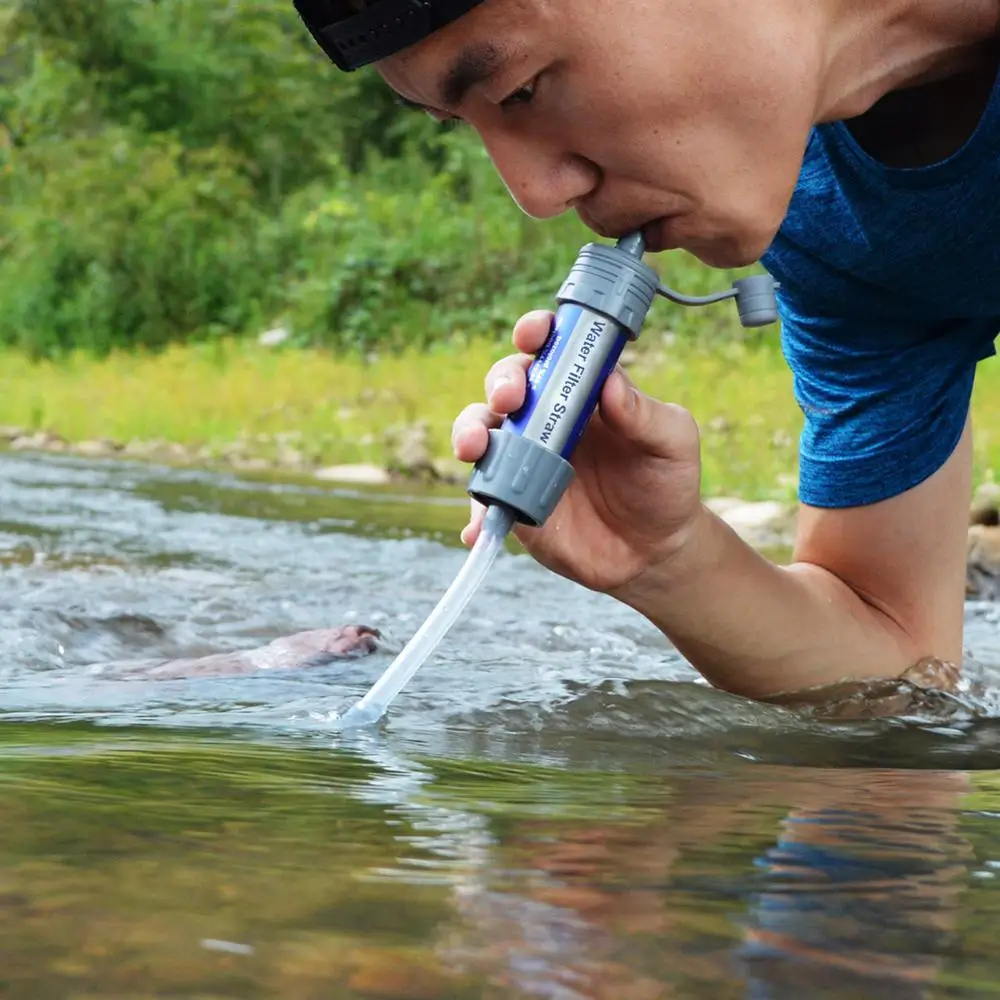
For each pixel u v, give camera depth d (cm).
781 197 157
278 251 1438
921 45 169
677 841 115
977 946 88
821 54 156
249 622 294
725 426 781
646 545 199
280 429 898
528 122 152
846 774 163
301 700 202
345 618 304
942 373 231
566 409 176
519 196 156
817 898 98
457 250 1295
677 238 162
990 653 298
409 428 846
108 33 1686
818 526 241
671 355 1006
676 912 93
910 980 81
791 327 238
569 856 108
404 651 186
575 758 167
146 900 92
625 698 209
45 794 126
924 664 235
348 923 88
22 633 260
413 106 158
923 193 187
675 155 152
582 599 348
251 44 1733
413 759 157
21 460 738
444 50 145
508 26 143
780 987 79
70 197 1432
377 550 432
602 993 77
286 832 113
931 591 240
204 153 1540
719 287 1089
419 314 1234
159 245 1394
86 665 241
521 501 176
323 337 1259
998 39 172
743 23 149
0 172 1573
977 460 614
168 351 1305
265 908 91
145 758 148
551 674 237
